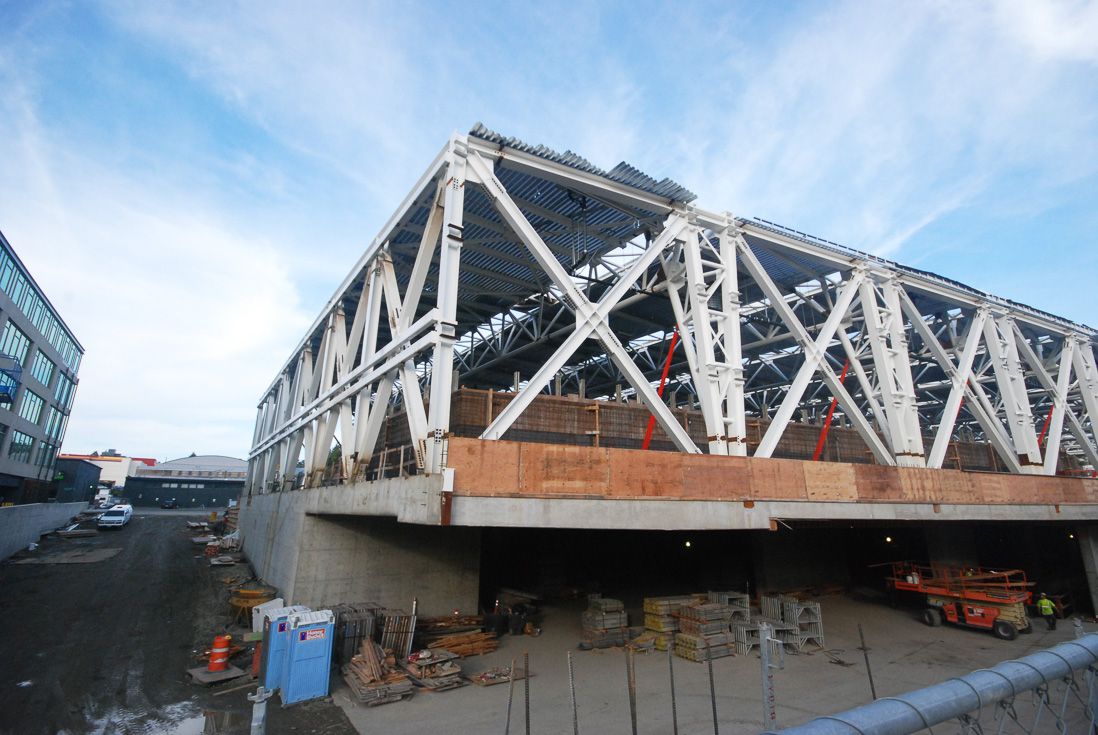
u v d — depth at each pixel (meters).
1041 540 30.97
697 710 12.45
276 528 25.00
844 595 27.34
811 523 20.80
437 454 11.39
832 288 23.75
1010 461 24.33
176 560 34.00
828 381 19.20
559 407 19.58
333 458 66.50
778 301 18.89
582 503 12.26
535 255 14.52
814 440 25.94
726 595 19.23
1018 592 21.34
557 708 12.48
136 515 73.00
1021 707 12.49
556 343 30.75
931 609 22.44
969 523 28.47
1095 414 29.53
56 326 55.75
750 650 17.38
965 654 17.91
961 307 26.27
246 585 24.33
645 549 30.80
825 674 15.45
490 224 19.14
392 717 11.86
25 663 14.90
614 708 12.50
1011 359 26.50
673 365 33.66
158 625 19.09
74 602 22.11
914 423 20.80
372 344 17.78
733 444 16.30
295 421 25.94
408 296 15.12
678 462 13.75
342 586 18.17
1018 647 18.91
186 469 124.62
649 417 21.27
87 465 76.94
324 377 22.44
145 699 12.72
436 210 14.83
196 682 13.78
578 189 16.28
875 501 16.98
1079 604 26.09
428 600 19.27
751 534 26.58
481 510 11.21
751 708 12.61
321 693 12.97
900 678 15.20
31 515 39.19
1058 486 22.81
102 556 34.91
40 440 54.56
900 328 21.91
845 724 4.42
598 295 25.42
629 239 20.66
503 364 35.44
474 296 26.33
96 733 10.98
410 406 13.20
